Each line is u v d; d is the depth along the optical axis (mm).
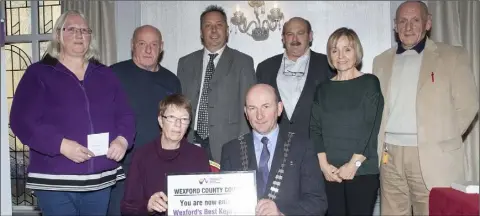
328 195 2773
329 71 3402
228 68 3443
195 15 4438
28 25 4590
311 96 3316
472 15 3887
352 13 4305
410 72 3012
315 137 2828
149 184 2377
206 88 3445
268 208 2064
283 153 2330
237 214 2133
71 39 2451
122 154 2535
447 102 2928
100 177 2490
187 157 2432
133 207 2314
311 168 2316
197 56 3617
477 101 2912
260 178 2316
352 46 2793
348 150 2732
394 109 3037
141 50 3145
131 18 4398
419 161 2943
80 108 2445
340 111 2756
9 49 4598
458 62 2947
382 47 4273
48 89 2414
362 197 2725
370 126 2727
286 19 4355
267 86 2352
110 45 4270
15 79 4590
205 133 3385
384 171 3143
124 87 3107
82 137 2439
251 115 2320
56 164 2402
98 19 4254
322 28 4332
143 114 3109
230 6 4402
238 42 4410
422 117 2928
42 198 2455
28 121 2373
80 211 2545
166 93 3225
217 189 2139
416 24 2971
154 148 2439
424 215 3000
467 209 1854
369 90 2742
